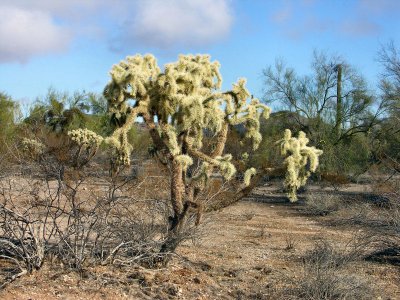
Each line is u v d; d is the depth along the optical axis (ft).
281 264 29.19
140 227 25.85
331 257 26.89
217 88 26.18
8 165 29.45
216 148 26.12
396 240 32.91
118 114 24.30
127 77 23.24
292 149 24.77
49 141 49.67
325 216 50.96
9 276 21.49
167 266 25.35
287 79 81.30
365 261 30.37
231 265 28.22
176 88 23.57
